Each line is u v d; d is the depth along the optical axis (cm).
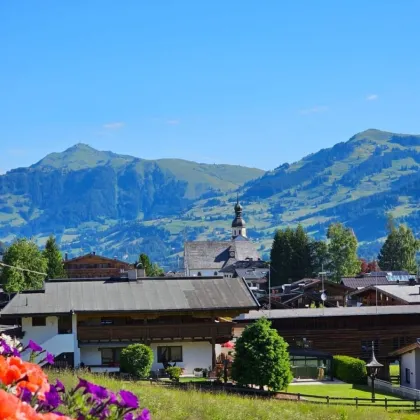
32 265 11625
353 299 11838
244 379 5475
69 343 6181
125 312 6241
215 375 6138
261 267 19888
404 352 6625
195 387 4928
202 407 3753
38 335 6219
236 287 6681
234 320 7612
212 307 6325
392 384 6538
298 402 4744
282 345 5512
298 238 16975
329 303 10644
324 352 7319
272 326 7669
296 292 11944
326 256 17362
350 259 17325
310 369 6888
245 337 5547
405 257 19150
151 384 4888
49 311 6144
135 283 6706
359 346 7694
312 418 4125
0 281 11869
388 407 5038
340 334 7688
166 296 6494
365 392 6122
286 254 16850
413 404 5294
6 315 6081
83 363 6238
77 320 6309
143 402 3550
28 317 6188
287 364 5522
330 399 5284
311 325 7688
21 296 6369
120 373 5706
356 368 6700
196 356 6359
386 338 7725
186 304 6359
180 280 6781
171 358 6334
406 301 9325
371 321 7731
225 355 6862
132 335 6253
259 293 13512
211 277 6850
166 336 6269
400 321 7769
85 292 6488
